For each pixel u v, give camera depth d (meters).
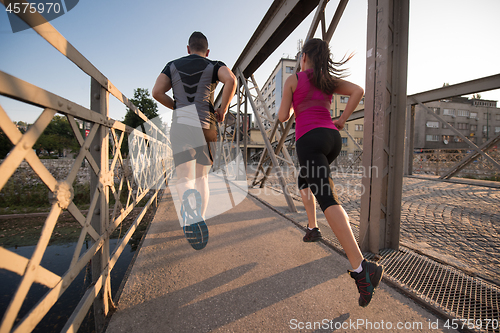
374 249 1.94
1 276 1.97
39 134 0.64
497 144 7.21
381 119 1.88
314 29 2.89
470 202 4.20
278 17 3.91
